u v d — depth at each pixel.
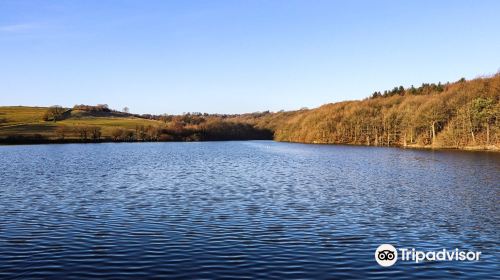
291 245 25.89
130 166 77.75
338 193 45.75
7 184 52.00
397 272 21.66
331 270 21.73
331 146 175.38
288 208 37.22
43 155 108.56
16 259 23.06
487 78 159.25
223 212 35.34
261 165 81.38
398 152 123.88
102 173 65.19
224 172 67.69
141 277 20.55
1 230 29.22
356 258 23.64
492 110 128.50
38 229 29.50
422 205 38.94
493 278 21.06
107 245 25.67
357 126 198.00
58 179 57.16
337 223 31.67
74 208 36.81
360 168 74.81
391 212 35.72
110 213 34.75
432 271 21.88
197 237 27.52
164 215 34.06
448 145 142.12
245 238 27.34
